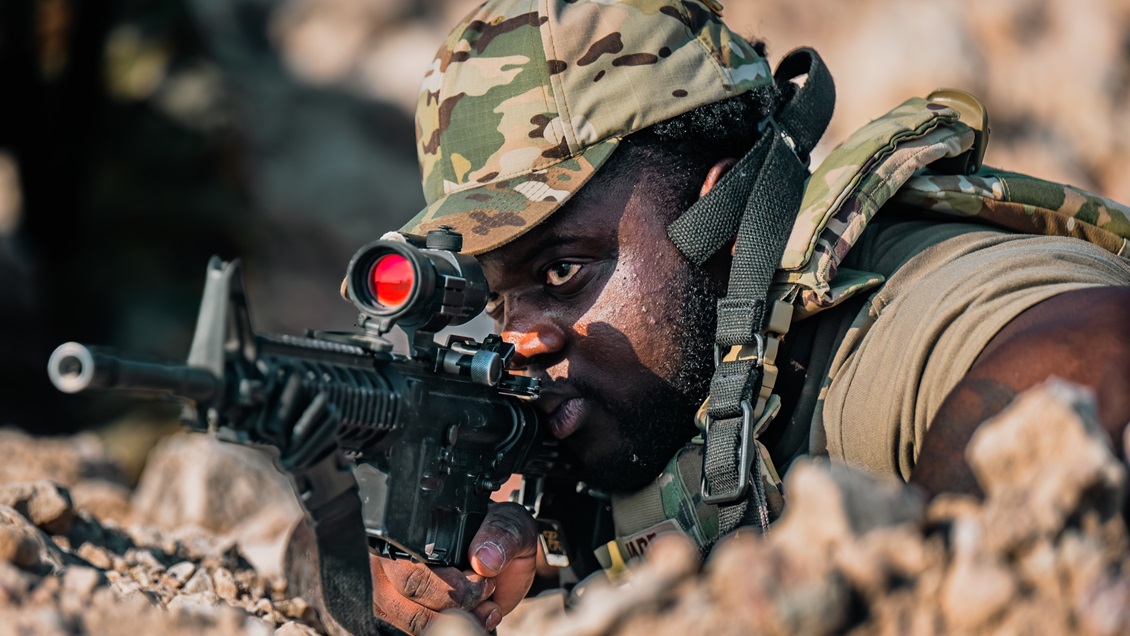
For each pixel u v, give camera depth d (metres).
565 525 5.53
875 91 24.72
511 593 4.81
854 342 4.73
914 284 4.71
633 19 5.30
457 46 5.43
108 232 25.97
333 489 3.67
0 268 25.73
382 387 3.93
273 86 30.52
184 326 25.28
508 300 5.20
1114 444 3.32
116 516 7.99
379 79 31.39
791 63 5.92
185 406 3.43
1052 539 2.65
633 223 5.09
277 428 3.45
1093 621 2.60
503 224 4.97
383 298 4.16
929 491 3.55
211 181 27.30
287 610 5.34
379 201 29.44
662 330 5.06
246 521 7.98
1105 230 5.36
